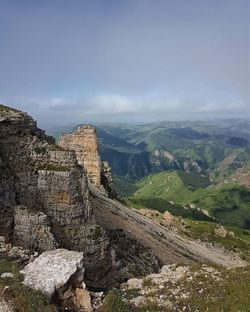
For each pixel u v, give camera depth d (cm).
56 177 5397
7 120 5506
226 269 4359
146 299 3747
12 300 3027
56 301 3269
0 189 5062
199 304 3556
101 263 5422
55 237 5125
